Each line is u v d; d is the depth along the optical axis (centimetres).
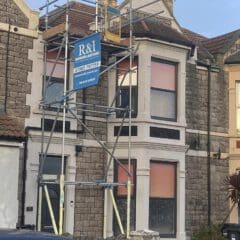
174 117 1675
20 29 1484
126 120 1591
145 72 1598
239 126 1881
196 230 1739
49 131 1498
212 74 1862
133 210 1573
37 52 1505
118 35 1558
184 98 1691
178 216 1647
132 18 1628
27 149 1451
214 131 1838
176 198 1656
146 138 1575
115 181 1591
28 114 1470
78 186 1537
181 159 1667
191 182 1755
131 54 1531
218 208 1806
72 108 1429
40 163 1445
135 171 1580
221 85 1880
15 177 1334
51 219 1429
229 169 1856
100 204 1575
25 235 474
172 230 1641
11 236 464
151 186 1611
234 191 1752
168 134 1636
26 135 1450
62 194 1339
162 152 1619
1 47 1452
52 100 1525
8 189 1320
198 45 1911
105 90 1627
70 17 1803
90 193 1560
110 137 1606
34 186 1451
